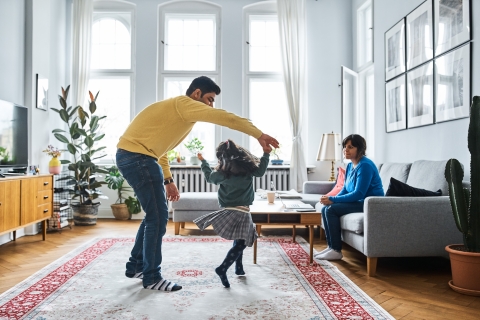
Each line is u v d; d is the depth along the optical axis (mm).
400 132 4254
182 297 2248
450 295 2346
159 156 2330
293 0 5723
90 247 3654
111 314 1981
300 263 3082
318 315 1975
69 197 5527
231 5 5918
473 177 2424
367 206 2773
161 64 5953
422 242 2770
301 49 5758
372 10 5141
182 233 4469
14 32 4281
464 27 3123
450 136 3334
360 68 5633
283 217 3047
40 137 4766
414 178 3383
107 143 6016
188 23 6051
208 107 2174
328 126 5891
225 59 5898
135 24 5898
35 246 3770
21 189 3648
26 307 2076
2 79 4039
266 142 2088
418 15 3828
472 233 2438
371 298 2266
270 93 6047
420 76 3791
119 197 5703
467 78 3080
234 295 2291
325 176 5855
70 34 5914
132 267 2529
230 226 2404
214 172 2482
